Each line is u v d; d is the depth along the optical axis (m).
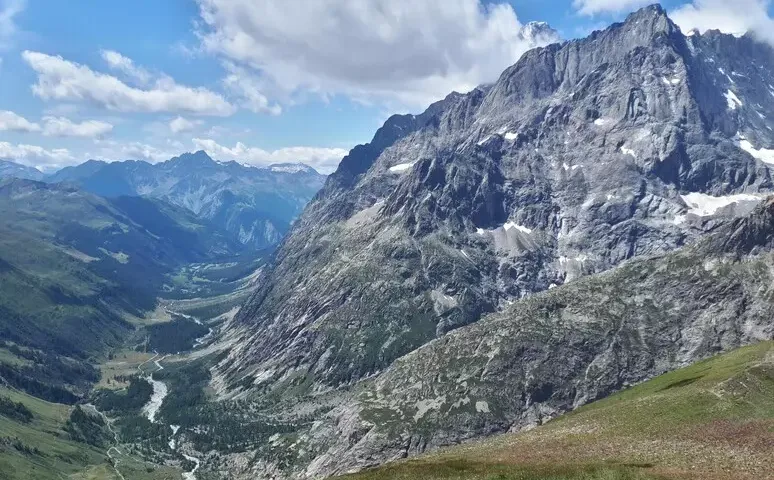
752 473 85.44
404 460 145.12
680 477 86.50
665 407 128.00
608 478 89.50
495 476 100.44
